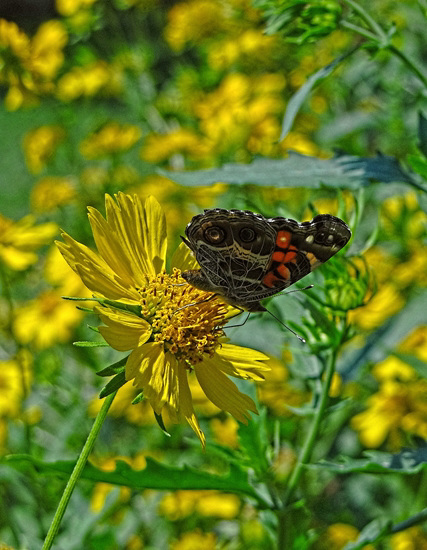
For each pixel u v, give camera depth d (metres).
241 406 0.43
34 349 0.62
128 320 0.42
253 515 0.56
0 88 1.79
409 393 0.58
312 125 0.77
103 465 0.56
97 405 0.59
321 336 0.45
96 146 0.78
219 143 0.71
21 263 0.58
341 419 0.58
